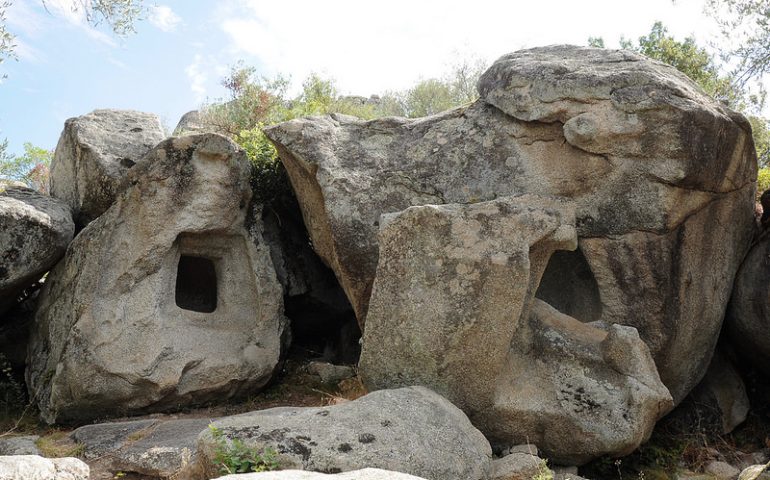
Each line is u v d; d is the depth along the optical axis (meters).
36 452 4.95
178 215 6.26
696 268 5.57
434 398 4.61
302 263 7.60
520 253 4.69
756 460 5.52
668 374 5.60
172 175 6.26
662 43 11.45
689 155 5.22
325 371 7.13
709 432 5.93
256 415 4.34
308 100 11.48
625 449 4.75
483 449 4.35
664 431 5.83
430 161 6.05
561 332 5.16
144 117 7.74
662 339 5.41
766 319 5.68
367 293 5.93
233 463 3.74
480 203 4.86
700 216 5.55
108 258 6.17
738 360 6.33
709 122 5.23
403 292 4.84
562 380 4.94
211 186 6.38
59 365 5.98
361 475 3.06
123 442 5.04
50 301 6.54
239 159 6.56
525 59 6.07
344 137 6.40
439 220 4.78
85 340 5.97
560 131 5.68
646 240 5.41
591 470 5.06
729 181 5.57
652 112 5.29
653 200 5.34
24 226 6.15
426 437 4.12
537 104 5.69
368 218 5.91
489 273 4.68
